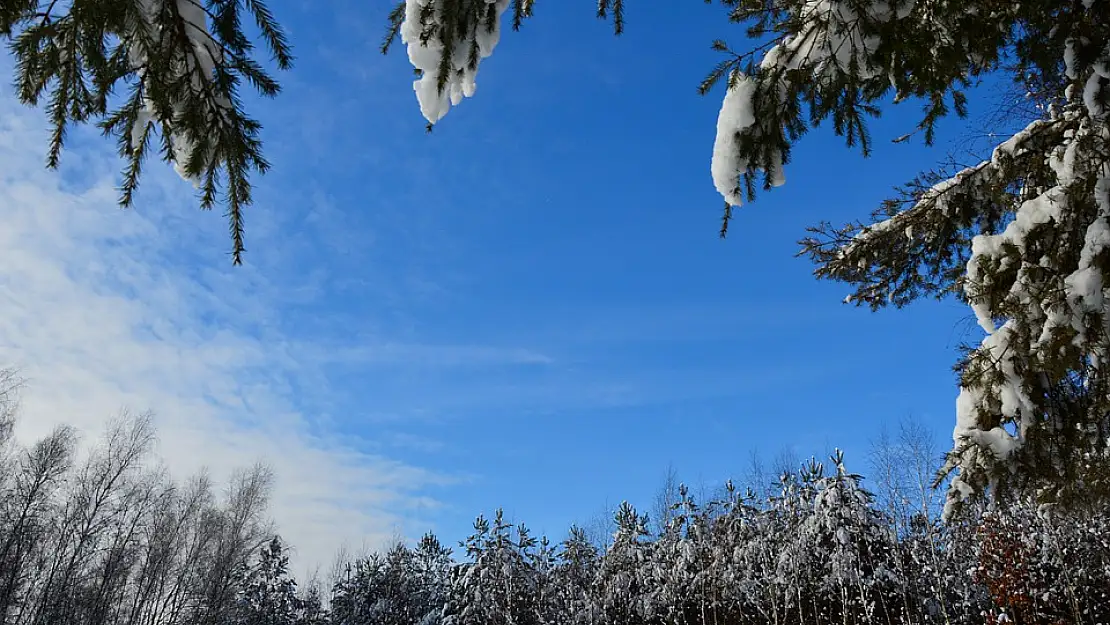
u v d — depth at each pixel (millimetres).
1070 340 2947
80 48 2094
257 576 32500
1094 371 3246
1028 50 3484
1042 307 3078
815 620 21547
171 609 27219
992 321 3498
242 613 30688
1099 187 3084
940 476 3662
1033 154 3926
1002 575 15898
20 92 2127
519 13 3385
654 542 28188
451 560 34094
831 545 22156
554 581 29969
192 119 2311
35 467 23031
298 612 33312
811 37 3236
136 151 2346
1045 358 2984
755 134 3377
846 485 22703
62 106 2146
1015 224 3412
